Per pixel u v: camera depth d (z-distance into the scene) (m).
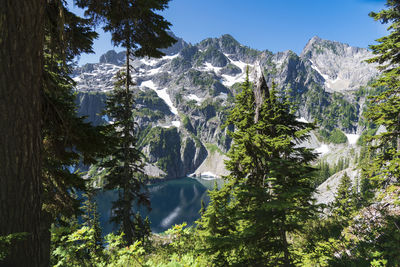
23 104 2.72
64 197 5.82
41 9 2.91
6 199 2.60
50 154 4.32
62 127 3.78
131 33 5.44
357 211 4.66
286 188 4.56
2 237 2.25
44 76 3.56
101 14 4.62
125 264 4.66
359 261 3.98
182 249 5.09
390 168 8.85
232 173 9.58
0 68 2.54
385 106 11.55
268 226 4.32
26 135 2.76
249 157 8.52
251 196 4.71
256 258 4.96
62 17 3.52
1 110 2.56
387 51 12.36
